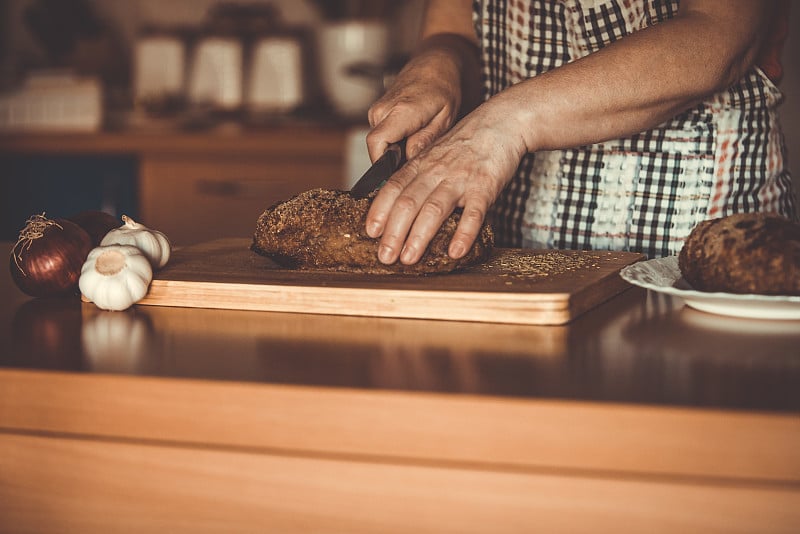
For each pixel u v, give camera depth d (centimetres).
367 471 54
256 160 242
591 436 50
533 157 116
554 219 115
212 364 59
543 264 86
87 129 260
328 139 238
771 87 108
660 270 80
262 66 278
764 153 111
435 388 53
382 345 64
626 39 89
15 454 59
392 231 77
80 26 296
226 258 92
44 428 59
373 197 84
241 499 56
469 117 84
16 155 255
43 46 298
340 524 55
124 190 254
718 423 49
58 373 58
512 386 54
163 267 85
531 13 112
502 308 70
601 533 51
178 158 246
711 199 109
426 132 99
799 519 48
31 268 81
